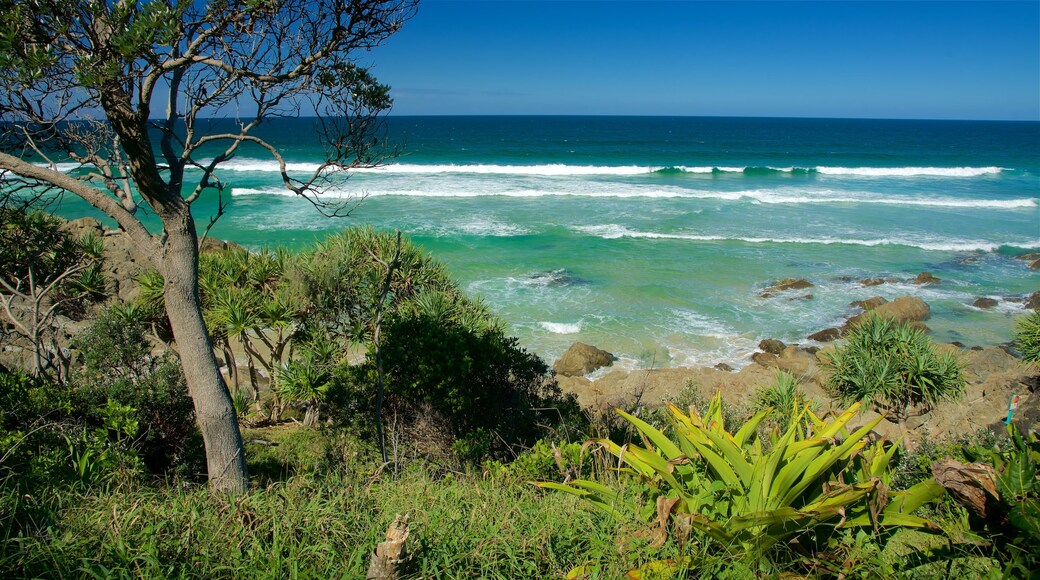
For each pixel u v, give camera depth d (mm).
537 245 26969
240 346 15828
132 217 5445
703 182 46500
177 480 5391
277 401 11281
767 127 163750
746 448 3443
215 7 4730
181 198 5449
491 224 30500
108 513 3443
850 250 26766
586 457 5246
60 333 10172
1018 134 133000
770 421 7820
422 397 8242
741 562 2875
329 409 8906
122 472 4738
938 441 7438
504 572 3070
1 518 3252
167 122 5434
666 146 87375
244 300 10320
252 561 2977
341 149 6492
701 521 2865
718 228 30344
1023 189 43719
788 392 9375
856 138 112438
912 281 22672
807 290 21594
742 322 18875
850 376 9570
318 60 5855
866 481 3051
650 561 2898
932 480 2916
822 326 18594
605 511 3488
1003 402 10695
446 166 52031
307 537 3219
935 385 9125
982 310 19953
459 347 8352
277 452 9039
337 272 10352
